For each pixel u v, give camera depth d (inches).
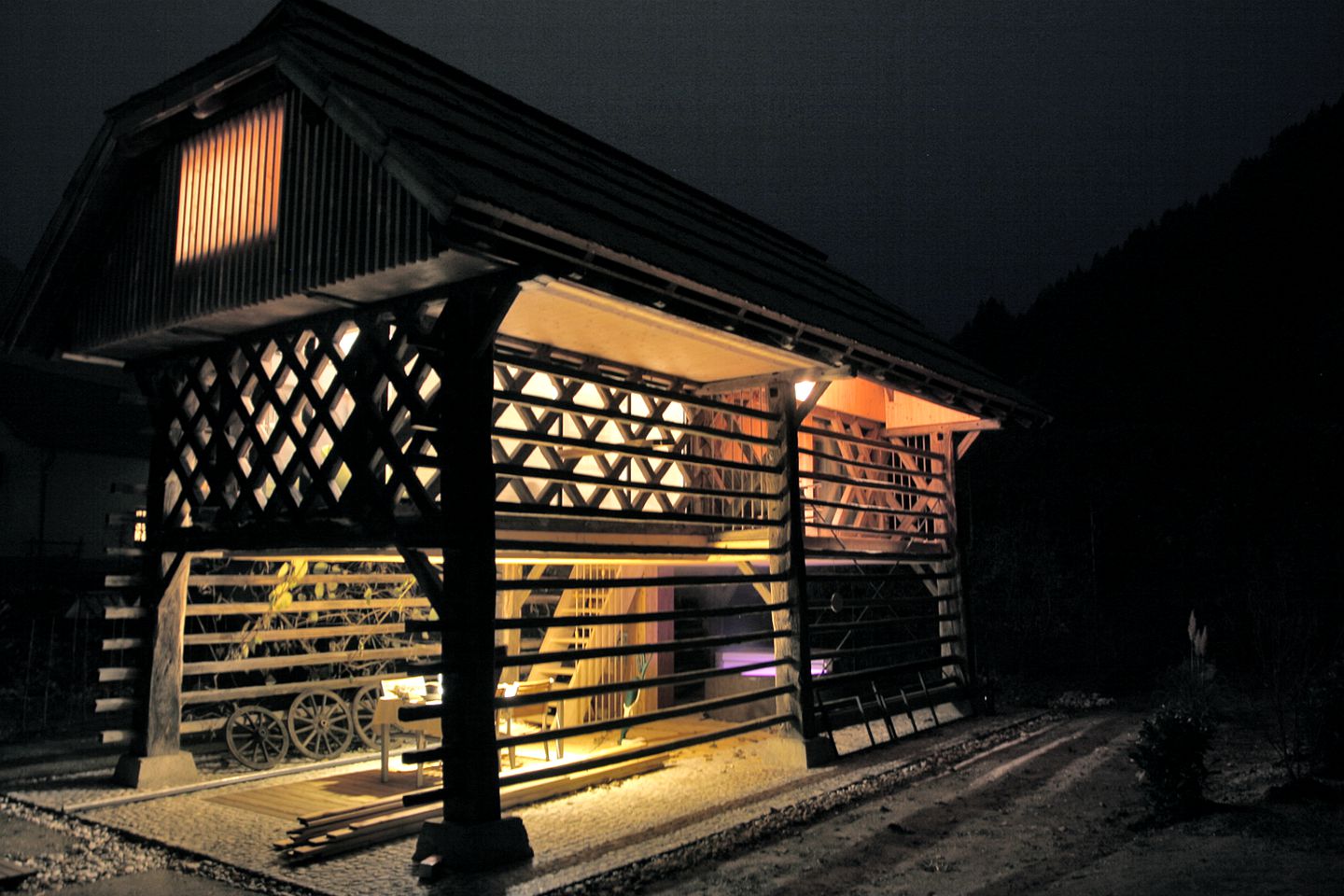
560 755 362.0
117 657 513.0
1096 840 255.1
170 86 303.9
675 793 313.4
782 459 390.0
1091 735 429.4
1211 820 252.1
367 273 249.1
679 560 418.3
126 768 325.7
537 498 357.1
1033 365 1311.5
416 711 237.0
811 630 388.2
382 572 468.4
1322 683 342.6
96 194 331.0
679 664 493.0
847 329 385.1
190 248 311.6
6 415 926.4
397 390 267.0
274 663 370.3
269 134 289.3
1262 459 844.0
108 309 342.0
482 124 326.6
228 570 449.1
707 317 305.1
